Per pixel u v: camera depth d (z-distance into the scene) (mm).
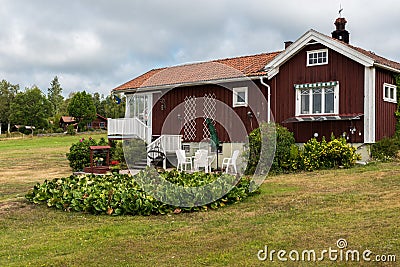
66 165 25453
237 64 22188
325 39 18234
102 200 10281
